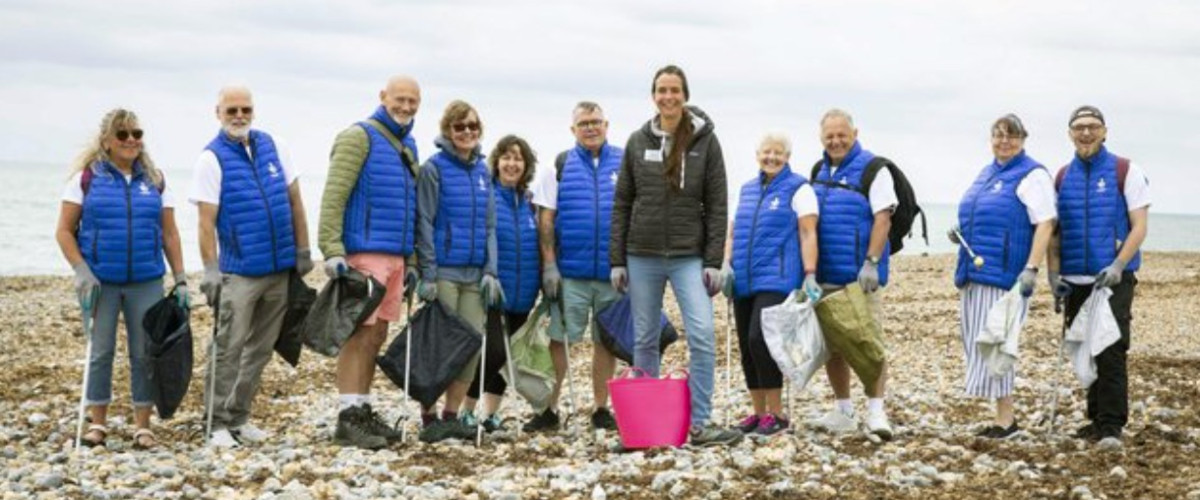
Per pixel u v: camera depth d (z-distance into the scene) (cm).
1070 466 773
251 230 829
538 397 909
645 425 822
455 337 848
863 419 982
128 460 777
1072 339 857
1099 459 791
